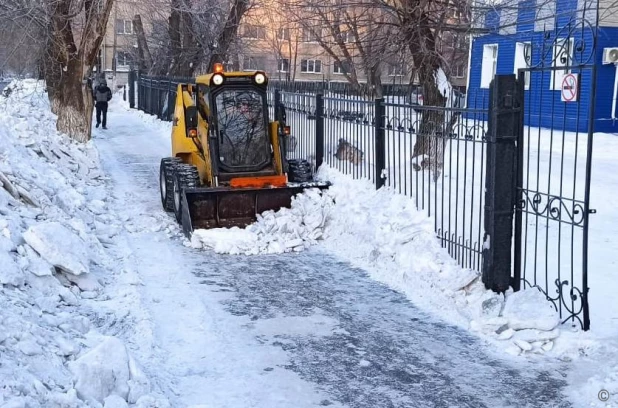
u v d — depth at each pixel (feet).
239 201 31.86
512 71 77.10
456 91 37.81
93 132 74.74
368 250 27.86
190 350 18.99
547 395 16.62
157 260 27.61
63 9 47.70
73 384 14.53
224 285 24.80
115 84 146.72
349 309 22.48
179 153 36.47
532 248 27.09
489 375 17.69
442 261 24.59
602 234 29.14
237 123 32.63
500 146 21.63
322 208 31.81
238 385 16.96
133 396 14.93
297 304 22.93
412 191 32.30
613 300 21.85
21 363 14.38
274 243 29.55
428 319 21.58
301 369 17.95
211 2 82.17
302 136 41.16
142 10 81.10
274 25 88.99
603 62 67.62
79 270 22.06
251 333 20.34
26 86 78.54
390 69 59.36
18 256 20.94
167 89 84.12
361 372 17.84
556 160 47.26
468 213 29.76
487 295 21.89
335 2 41.29
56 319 18.11
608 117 68.18
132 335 19.35
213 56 84.12
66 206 30.17
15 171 29.68
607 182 38.78
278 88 44.24
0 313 16.33
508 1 39.63
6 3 46.34
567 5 45.34
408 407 16.02
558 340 19.12
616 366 17.46
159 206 36.83
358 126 34.30
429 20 37.96
